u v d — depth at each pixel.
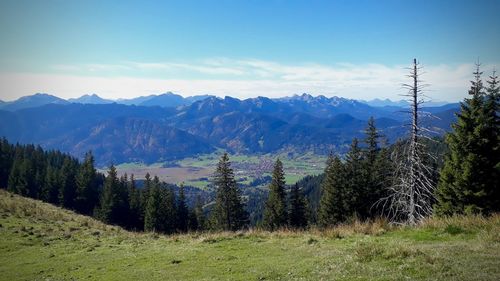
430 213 25.36
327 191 50.94
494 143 34.50
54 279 13.73
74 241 21.77
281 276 11.23
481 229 13.95
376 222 17.92
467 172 33.34
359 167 50.34
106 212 74.69
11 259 17.53
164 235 23.38
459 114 35.62
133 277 13.02
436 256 10.61
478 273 8.95
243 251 15.71
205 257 15.14
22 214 31.09
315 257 13.14
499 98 35.38
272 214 58.25
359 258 11.57
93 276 13.73
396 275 9.53
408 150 25.23
